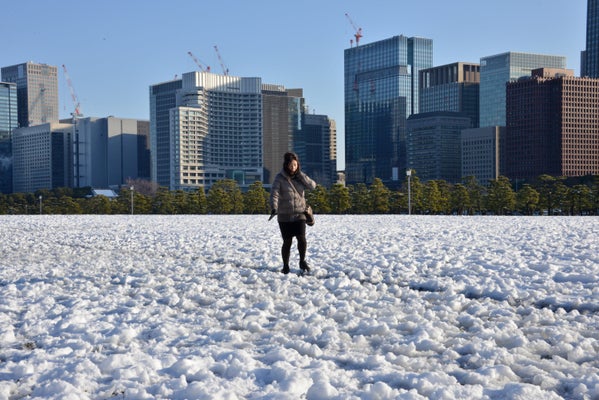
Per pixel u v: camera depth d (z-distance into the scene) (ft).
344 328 20.54
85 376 15.05
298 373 14.76
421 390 13.89
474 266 34.32
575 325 20.22
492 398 13.35
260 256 42.75
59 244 58.65
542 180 378.12
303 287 29.45
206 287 29.37
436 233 67.10
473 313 22.59
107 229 89.25
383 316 22.34
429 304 24.27
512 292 25.94
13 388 14.47
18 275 35.63
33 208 462.60
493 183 306.35
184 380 14.48
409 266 35.73
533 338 18.76
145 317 22.70
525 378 14.96
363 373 15.20
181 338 19.47
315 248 48.44
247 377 14.93
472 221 110.22
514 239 55.01
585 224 88.12
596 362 16.01
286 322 21.25
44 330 20.97
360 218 143.54
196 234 71.51
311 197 308.81
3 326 21.72
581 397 13.30
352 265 36.78
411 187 298.56
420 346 17.97
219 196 335.67
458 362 16.46
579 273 31.50
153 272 35.76
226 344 18.61
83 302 25.85
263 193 336.08
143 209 353.72
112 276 34.68
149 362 16.10
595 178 296.92
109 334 20.10
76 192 613.52
